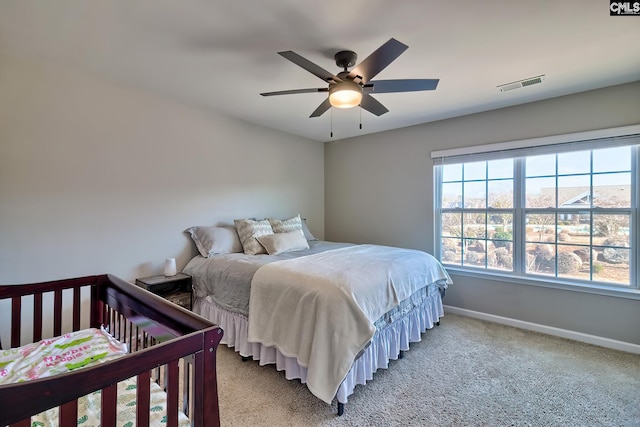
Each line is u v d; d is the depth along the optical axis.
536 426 1.66
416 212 3.77
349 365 1.72
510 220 3.17
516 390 1.99
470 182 3.42
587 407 1.82
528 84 2.54
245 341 2.29
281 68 2.26
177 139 2.97
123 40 1.89
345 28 1.75
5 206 2.05
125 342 1.65
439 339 2.77
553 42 1.90
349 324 1.78
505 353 2.49
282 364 2.02
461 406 1.83
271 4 1.55
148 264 2.77
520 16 1.63
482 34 1.81
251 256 2.83
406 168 3.85
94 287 1.87
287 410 1.78
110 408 0.83
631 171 2.55
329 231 4.72
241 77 2.41
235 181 3.52
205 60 2.14
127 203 2.63
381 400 1.88
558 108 2.81
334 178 4.66
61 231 2.28
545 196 2.96
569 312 2.79
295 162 4.30
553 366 2.28
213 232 3.05
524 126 2.99
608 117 2.58
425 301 2.83
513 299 3.10
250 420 1.69
